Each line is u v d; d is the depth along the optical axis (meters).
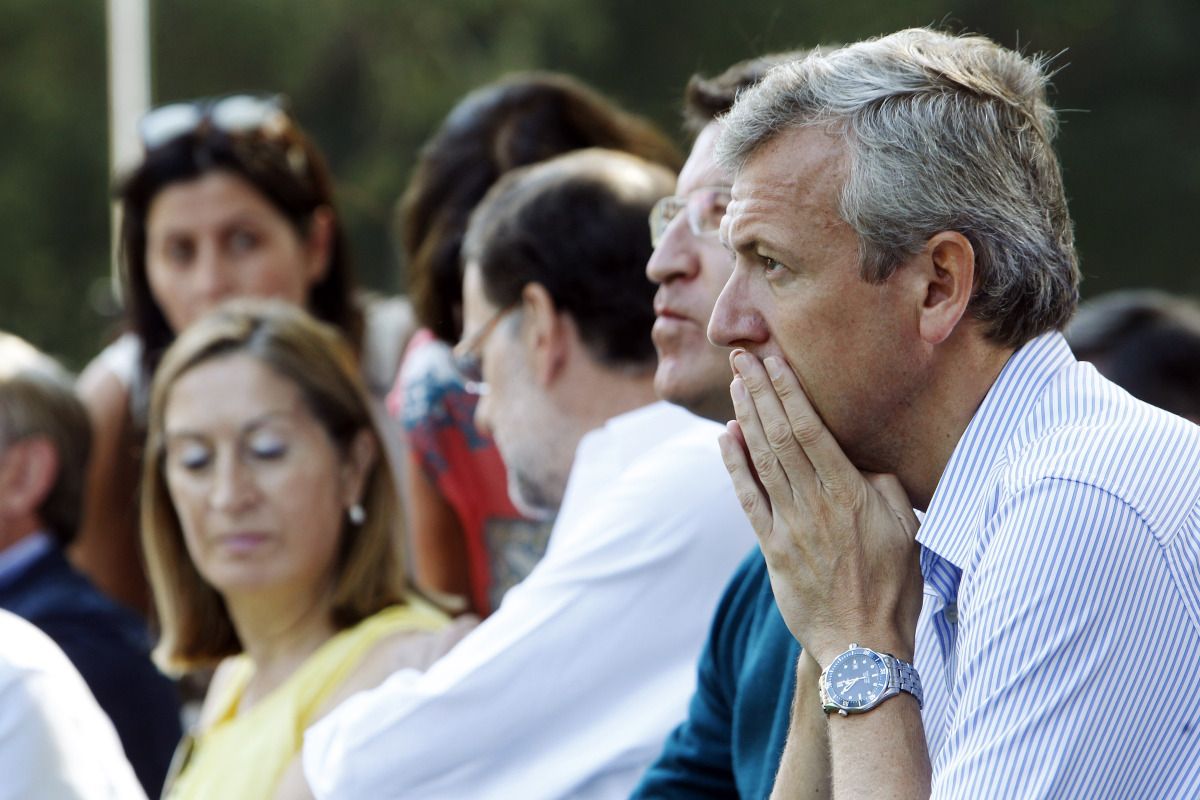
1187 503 5.97
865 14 68.81
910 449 6.61
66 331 66.38
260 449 10.85
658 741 8.81
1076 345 12.72
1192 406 12.27
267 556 10.80
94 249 67.25
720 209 8.27
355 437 11.12
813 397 6.55
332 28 66.62
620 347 9.97
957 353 6.43
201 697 15.18
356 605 10.95
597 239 9.95
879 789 6.35
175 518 11.52
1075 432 6.15
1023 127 6.45
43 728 8.84
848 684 6.53
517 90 13.48
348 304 15.56
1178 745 5.90
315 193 15.42
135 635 12.61
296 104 68.12
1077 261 6.65
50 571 12.75
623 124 13.76
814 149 6.36
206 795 10.32
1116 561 5.82
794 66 6.55
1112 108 73.81
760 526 6.84
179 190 14.94
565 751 8.88
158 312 15.31
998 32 71.81
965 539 6.32
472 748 8.86
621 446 9.57
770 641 7.86
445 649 10.31
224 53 67.38
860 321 6.38
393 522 11.20
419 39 66.56
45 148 66.12
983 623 5.99
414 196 13.34
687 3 71.25
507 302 10.10
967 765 5.88
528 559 12.68
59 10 65.88
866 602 6.64
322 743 9.25
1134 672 5.81
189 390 10.99
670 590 8.90
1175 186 72.50
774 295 6.49
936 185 6.25
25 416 12.99
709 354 8.26
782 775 7.23
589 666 8.87
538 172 10.38
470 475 12.73
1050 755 5.75
